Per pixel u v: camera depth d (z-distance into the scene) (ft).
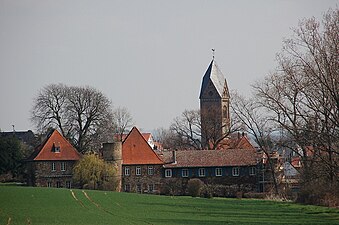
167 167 557.33
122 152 559.79
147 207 338.13
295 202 405.39
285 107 374.02
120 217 276.21
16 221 242.99
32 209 290.56
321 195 375.66
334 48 319.47
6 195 349.20
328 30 323.78
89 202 341.00
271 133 453.58
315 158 354.95
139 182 557.33
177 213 311.47
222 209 345.92
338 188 363.97
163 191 550.77
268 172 525.75
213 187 536.01
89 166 508.12
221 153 558.15
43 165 551.18
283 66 352.69
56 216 266.98
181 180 555.28
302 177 383.86
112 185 514.27
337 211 330.13
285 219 289.33
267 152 478.18
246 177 540.52
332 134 327.88
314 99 339.16
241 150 556.51
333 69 316.40
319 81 322.75
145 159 560.20
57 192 383.24
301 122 366.63
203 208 350.02
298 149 377.91
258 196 493.36
